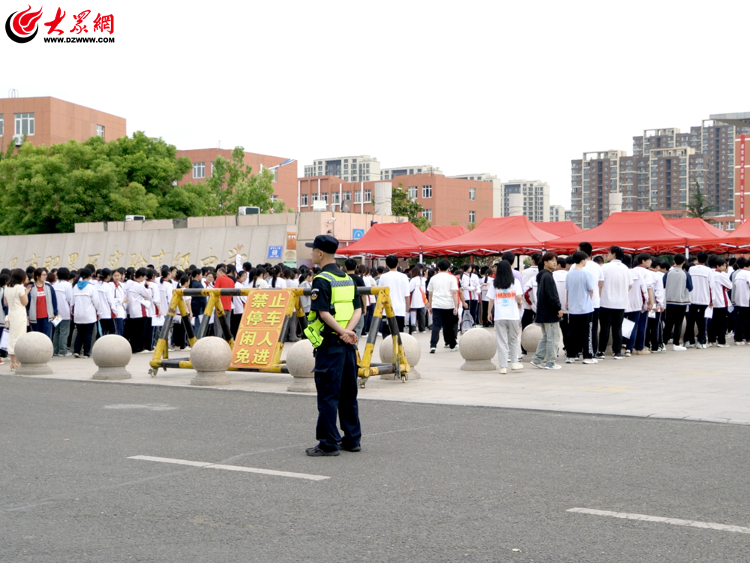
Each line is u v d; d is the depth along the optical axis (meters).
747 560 4.25
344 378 7.13
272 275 20.72
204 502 5.52
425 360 15.53
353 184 110.69
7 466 6.68
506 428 8.28
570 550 4.42
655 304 15.78
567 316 15.16
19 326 14.70
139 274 18.23
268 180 54.78
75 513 5.28
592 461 6.67
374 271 23.34
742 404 9.66
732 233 25.09
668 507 5.26
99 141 51.72
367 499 5.55
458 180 113.38
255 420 8.96
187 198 50.81
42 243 38.22
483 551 4.42
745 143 88.31
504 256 13.19
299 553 4.43
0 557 4.41
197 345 12.34
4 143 68.12
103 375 13.05
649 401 9.95
